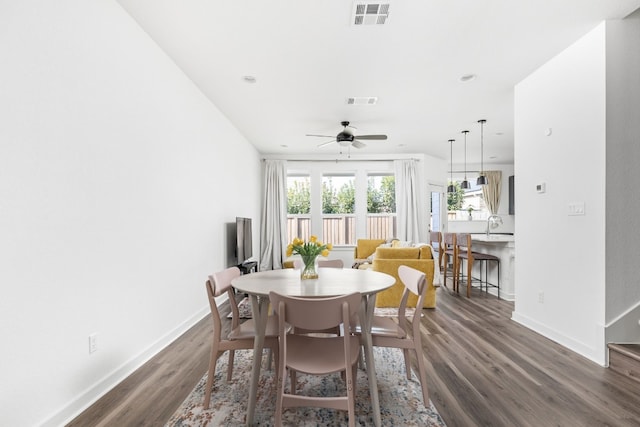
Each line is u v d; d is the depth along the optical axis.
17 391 1.43
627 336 2.34
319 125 4.90
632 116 2.38
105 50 2.02
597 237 2.41
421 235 6.83
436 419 1.71
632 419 1.71
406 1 2.11
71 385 1.74
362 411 1.81
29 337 1.49
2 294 1.37
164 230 2.77
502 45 2.66
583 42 2.54
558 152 2.80
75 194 1.77
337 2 2.12
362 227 7.08
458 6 2.16
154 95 2.61
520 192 3.32
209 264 3.83
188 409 1.81
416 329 1.85
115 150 2.12
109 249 2.06
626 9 2.21
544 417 1.73
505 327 3.22
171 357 2.52
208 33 2.49
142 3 2.14
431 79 3.30
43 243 1.57
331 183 7.21
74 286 1.76
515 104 3.43
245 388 2.06
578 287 2.58
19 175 1.44
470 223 8.22
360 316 1.76
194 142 3.41
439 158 7.41
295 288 1.83
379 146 6.26
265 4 2.14
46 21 1.58
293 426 1.68
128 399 1.91
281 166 6.91
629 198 2.37
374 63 2.96
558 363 2.39
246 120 4.65
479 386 2.06
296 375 2.10
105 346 2.01
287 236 7.07
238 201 5.15
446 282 5.61
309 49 2.72
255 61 2.93
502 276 4.54
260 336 1.74
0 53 1.36
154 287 2.60
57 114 1.65
